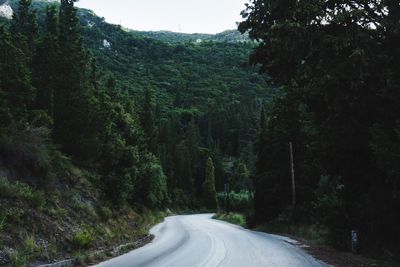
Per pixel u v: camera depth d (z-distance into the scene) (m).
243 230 39.38
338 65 14.41
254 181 45.88
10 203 15.33
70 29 28.72
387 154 13.70
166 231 36.16
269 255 18.19
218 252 19.28
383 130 14.66
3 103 19.12
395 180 14.13
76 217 20.55
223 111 162.38
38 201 17.02
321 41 14.55
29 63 27.56
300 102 18.98
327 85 15.45
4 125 18.91
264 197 44.47
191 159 127.00
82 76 28.94
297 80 17.38
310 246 23.50
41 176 19.59
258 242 25.50
